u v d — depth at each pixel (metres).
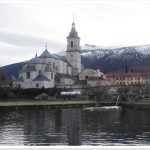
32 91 179.75
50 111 126.12
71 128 67.62
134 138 51.47
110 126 70.62
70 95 185.62
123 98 186.88
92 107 150.00
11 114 109.56
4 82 179.12
